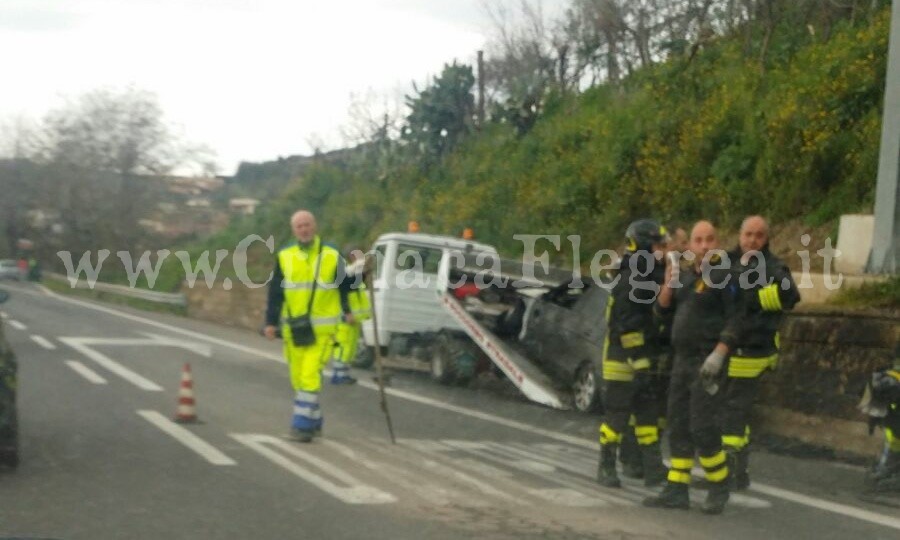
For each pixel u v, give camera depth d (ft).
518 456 33.76
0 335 29.09
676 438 26.96
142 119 192.13
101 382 47.70
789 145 58.39
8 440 28.19
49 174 191.42
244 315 97.35
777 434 38.42
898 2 43.14
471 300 53.72
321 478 28.71
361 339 62.13
